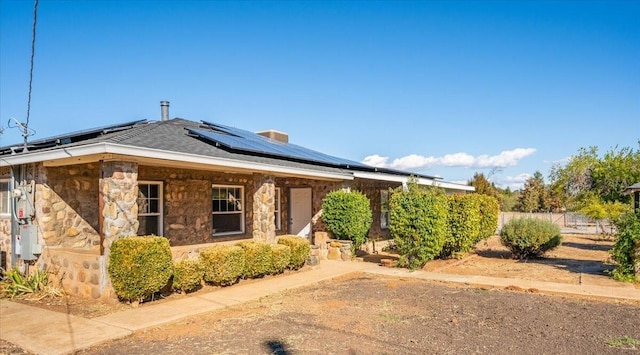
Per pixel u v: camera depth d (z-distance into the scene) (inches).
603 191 1075.3
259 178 459.8
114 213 303.6
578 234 943.0
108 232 302.4
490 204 599.2
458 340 213.6
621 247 380.2
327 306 288.8
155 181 449.4
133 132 397.7
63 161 338.0
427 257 444.8
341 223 518.9
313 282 378.0
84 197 390.9
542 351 196.9
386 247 659.4
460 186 852.6
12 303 304.5
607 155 1079.6
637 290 330.3
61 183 371.6
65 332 234.5
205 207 507.5
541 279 387.2
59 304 299.3
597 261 506.0
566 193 1185.4
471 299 308.3
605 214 816.3
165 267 298.7
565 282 369.7
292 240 437.1
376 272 430.0
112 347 212.2
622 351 196.4
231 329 238.7
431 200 446.0
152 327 244.5
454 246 506.6
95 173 401.7
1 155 394.3
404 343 209.6
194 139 445.1
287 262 418.6
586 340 212.5
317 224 599.2
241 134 595.5
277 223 624.1
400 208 449.4
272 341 215.0
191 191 489.7
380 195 693.9
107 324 248.7
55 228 364.2
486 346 204.4
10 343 218.2
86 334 230.7
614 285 353.1
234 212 557.6
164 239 301.9
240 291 339.6
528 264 485.1
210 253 345.1
